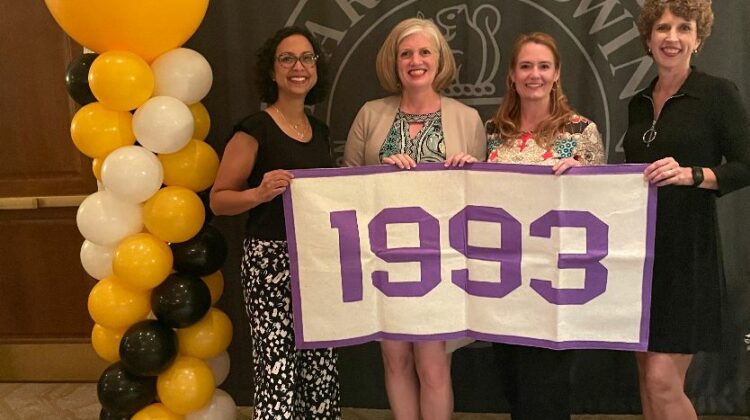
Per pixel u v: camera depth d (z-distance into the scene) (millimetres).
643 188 1776
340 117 2512
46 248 2887
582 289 1847
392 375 2068
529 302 1883
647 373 1907
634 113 1933
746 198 2398
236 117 2525
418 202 1906
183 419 2160
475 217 1895
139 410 2113
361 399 2633
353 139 2084
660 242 1831
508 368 1955
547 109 1895
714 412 2500
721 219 2414
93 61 2000
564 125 1858
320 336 1954
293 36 1997
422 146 1963
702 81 1784
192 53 2037
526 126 1916
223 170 1958
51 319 2906
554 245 1840
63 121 2777
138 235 2018
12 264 2906
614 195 1793
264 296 1968
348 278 1935
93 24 1854
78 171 2809
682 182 1713
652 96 1890
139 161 1912
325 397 2125
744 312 2441
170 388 2064
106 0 1807
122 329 2088
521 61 1836
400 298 1940
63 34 2719
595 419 2514
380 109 2049
